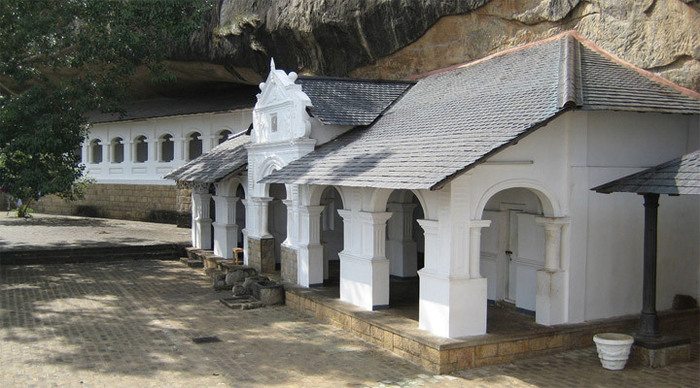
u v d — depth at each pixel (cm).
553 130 1069
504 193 1270
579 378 934
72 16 1836
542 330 1047
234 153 1992
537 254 1178
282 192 1883
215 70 2577
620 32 1293
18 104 1727
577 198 1086
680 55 1184
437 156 1029
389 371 988
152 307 1461
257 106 1703
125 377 969
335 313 1267
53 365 1025
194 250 2191
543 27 1471
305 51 2025
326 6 1842
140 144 3341
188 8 1898
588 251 1102
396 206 1609
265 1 2102
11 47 1745
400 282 1559
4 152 1741
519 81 1241
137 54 1858
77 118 1823
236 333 1225
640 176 966
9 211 3756
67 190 1995
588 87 1072
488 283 1312
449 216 1004
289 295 1463
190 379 960
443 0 1620
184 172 2066
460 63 1661
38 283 1772
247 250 1827
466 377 948
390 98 1609
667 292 1170
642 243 1144
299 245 1500
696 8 1151
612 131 1111
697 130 1177
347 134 1502
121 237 2569
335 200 1914
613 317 1120
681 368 971
